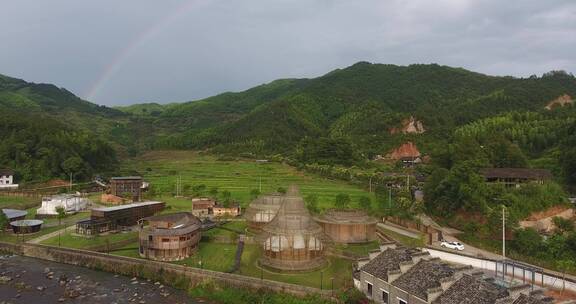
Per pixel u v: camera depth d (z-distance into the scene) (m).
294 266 92.56
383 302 71.19
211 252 108.31
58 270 103.69
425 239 114.69
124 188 198.62
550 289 75.31
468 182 134.38
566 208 129.88
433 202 144.75
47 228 135.25
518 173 151.75
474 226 120.94
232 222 141.75
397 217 137.50
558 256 101.00
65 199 160.62
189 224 110.12
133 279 97.75
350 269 94.19
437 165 183.25
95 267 105.25
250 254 105.88
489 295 57.91
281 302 78.88
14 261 110.50
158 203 159.00
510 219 114.31
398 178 198.50
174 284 93.75
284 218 97.81
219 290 88.00
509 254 103.81
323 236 99.75
